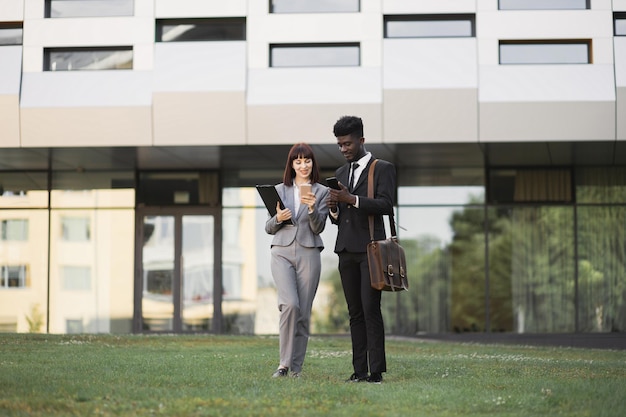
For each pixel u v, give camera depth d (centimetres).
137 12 2041
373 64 1986
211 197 2302
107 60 2073
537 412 657
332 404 666
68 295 2311
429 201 2258
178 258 2291
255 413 621
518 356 1373
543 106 1933
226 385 773
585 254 2225
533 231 2238
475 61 1969
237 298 2277
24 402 656
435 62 1972
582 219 2233
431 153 2088
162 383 786
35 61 2041
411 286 2247
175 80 1992
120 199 2312
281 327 842
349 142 826
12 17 2056
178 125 1984
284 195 861
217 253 2286
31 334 1720
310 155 857
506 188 2247
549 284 2225
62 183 2322
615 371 980
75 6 2088
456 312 2234
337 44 2041
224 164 2252
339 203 830
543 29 1980
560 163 2220
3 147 2016
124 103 1991
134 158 2161
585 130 1928
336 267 2253
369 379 817
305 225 852
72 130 2000
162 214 2303
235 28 2075
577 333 2208
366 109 1961
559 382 809
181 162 2220
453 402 683
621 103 1927
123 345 1427
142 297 2292
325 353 1268
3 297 2314
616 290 2216
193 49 2017
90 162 2227
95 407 645
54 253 2312
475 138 1945
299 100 1972
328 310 2236
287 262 850
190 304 2286
